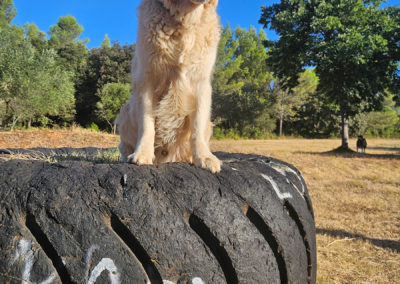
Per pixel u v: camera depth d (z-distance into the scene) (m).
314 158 13.77
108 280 1.34
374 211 5.89
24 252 1.35
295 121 41.75
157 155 2.91
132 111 2.69
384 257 3.86
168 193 1.57
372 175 10.29
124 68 34.09
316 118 40.28
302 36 18.50
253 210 1.74
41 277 1.32
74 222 1.40
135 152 2.35
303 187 2.39
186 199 1.58
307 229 2.08
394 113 43.91
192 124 2.59
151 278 1.40
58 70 21.61
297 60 19.14
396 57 17.62
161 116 2.60
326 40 18.36
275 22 18.86
